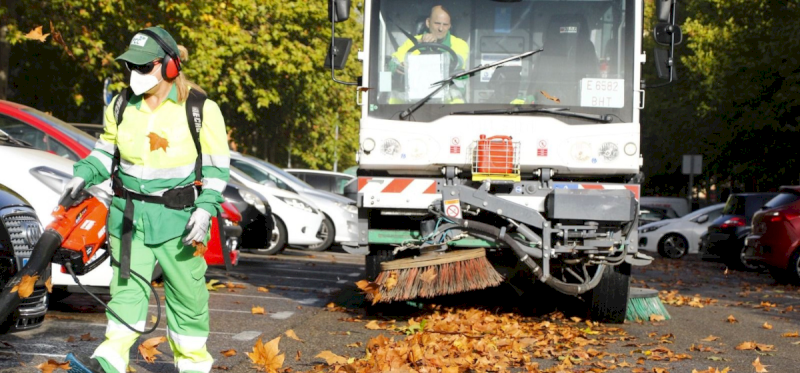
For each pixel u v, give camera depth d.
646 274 19.53
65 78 29.28
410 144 9.15
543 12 9.34
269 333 8.45
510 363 7.30
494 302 11.02
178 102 5.14
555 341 8.23
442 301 10.27
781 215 17.64
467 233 8.82
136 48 4.98
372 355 6.81
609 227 8.77
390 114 9.23
